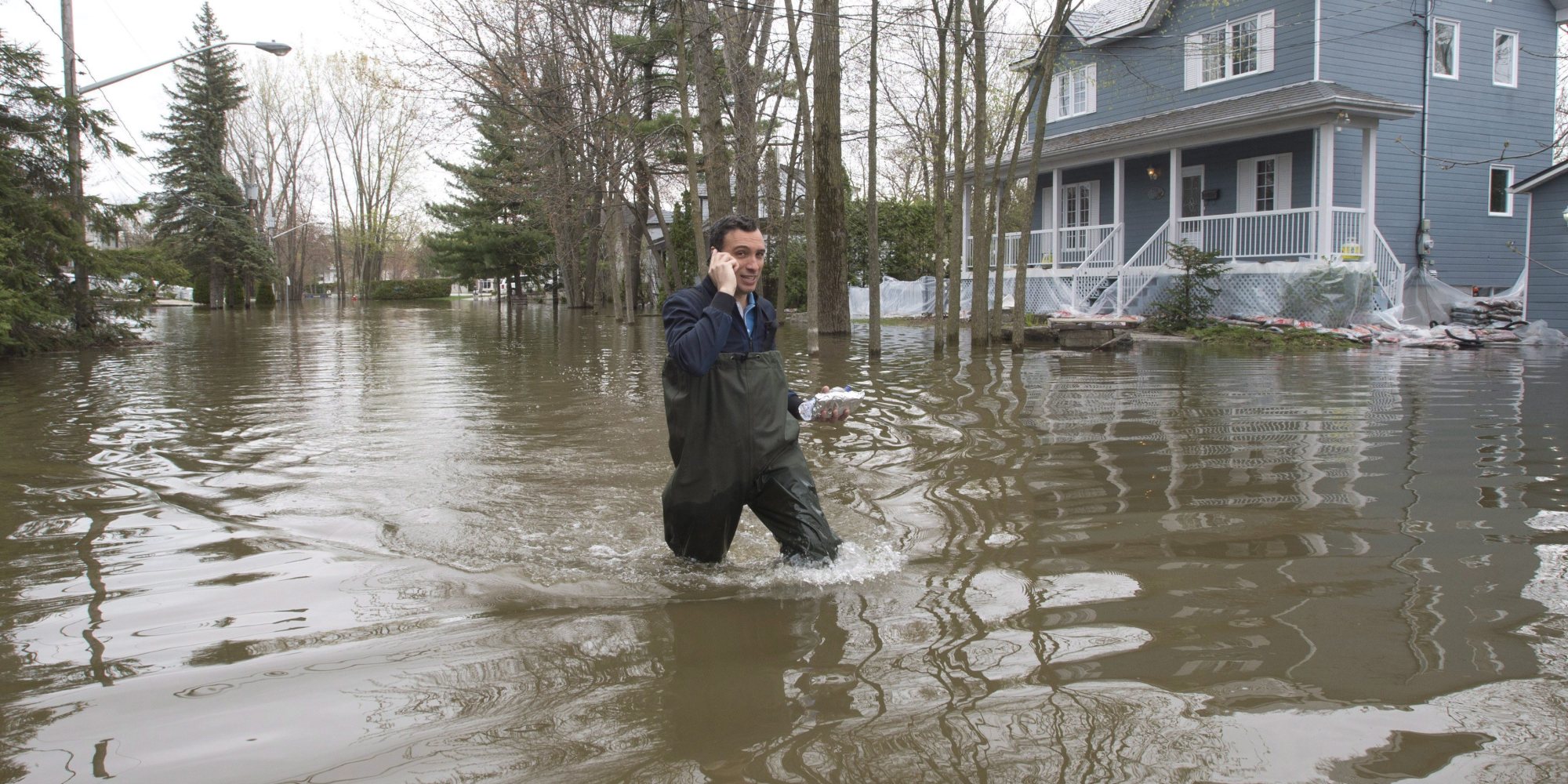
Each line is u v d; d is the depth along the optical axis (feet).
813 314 45.65
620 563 12.64
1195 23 70.95
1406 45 66.28
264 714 8.09
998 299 52.19
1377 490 16.26
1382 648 9.22
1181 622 9.98
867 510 15.31
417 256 297.33
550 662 9.17
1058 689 8.36
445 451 21.17
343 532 14.28
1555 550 12.48
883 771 6.98
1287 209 61.98
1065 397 29.12
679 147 96.58
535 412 27.43
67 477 18.51
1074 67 79.15
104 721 7.98
